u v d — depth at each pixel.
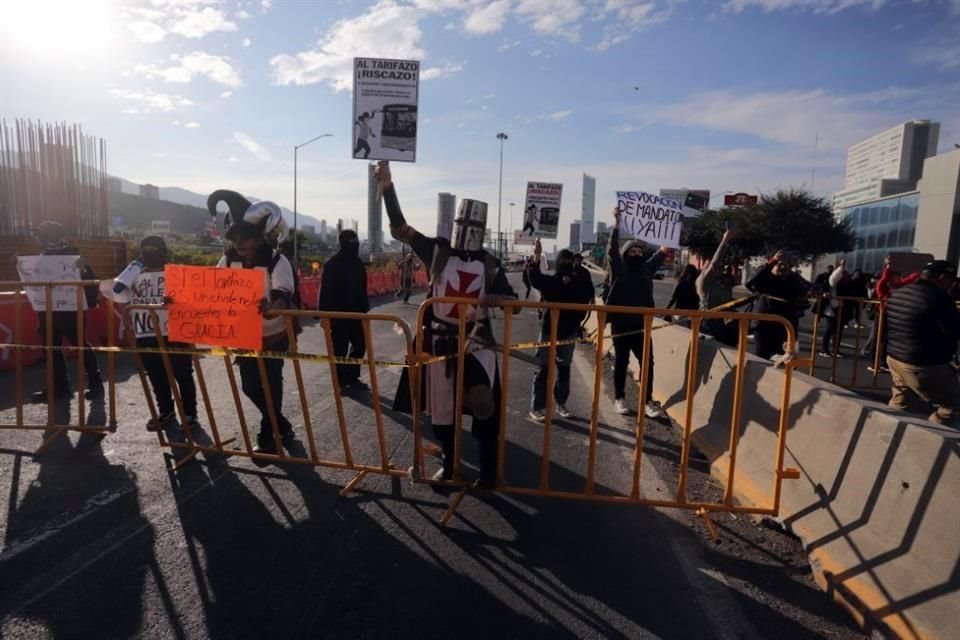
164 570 3.46
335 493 4.58
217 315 4.71
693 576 3.56
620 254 7.28
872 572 3.16
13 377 8.21
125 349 5.13
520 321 17.34
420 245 4.42
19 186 13.80
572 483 4.95
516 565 3.63
